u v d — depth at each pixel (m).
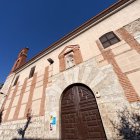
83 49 7.72
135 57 5.10
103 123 4.45
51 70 8.73
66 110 6.19
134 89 4.43
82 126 5.24
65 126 5.75
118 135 3.92
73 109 5.97
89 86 5.82
